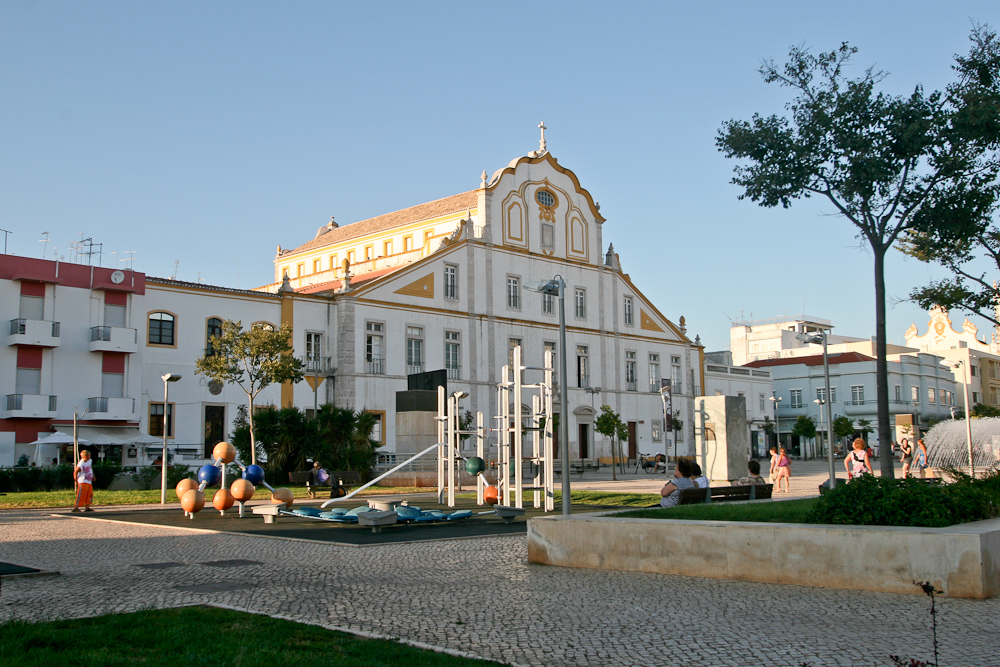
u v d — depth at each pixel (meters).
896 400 88.31
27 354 41.19
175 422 44.00
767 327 116.31
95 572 12.27
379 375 50.03
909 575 10.34
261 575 12.12
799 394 91.81
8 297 41.09
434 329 53.38
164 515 23.34
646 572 12.28
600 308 64.06
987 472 16.88
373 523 18.11
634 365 66.38
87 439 40.03
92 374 42.56
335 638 7.83
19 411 40.19
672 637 8.31
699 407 30.95
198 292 45.34
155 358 43.94
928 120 20.30
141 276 43.78
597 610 9.59
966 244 24.64
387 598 10.28
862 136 20.73
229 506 23.00
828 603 9.89
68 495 30.62
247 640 7.54
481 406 55.34
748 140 21.59
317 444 38.19
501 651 7.75
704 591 10.75
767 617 9.20
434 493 33.12
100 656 6.83
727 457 30.12
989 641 8.05
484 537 17.14
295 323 48.00
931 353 100.50
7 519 22.00
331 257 70.75
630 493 29.14
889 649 7.81
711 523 11.91
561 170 62.53
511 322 57.72
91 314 42.91
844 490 12.03
